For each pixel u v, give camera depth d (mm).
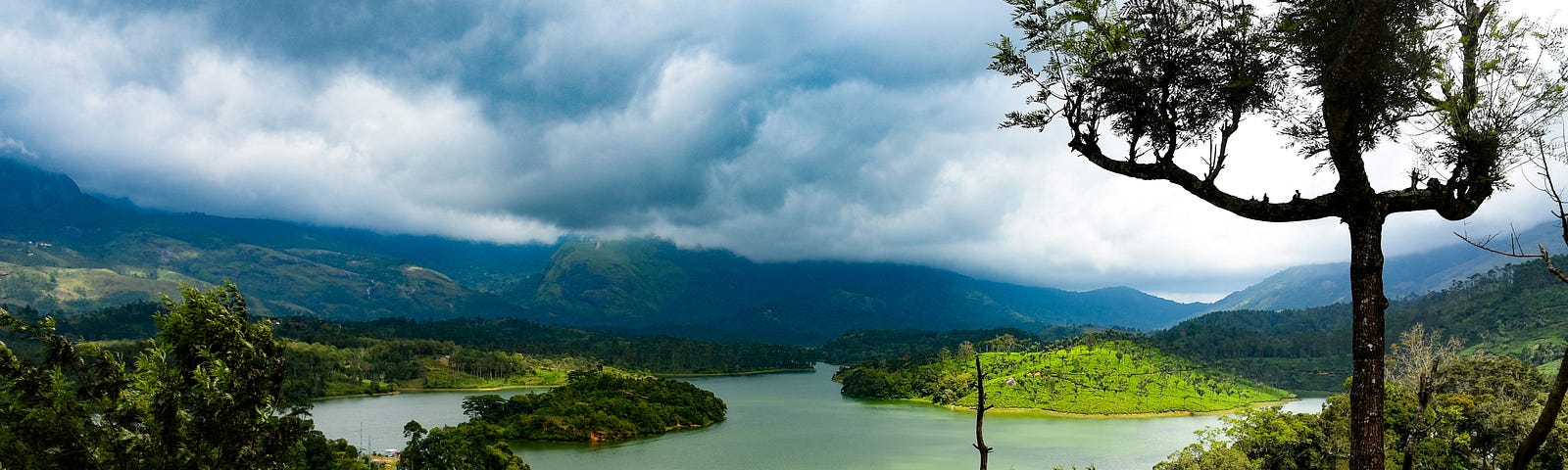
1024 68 14039
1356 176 11148
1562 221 10500
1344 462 57719
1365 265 11141
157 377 13758
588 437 130125
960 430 144750
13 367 12969
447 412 165625
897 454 117938
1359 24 10625
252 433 13797
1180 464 64875
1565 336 193125
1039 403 174750
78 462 13133
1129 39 12867
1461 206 11664
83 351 13953
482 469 81938
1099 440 131750
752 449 122875
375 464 86500
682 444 129125
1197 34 12758
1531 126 11516
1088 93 13633
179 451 13273
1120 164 13633
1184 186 13055
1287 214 11922
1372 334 11031
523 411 142500
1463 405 56375
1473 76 11820
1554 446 49688
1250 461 61594
